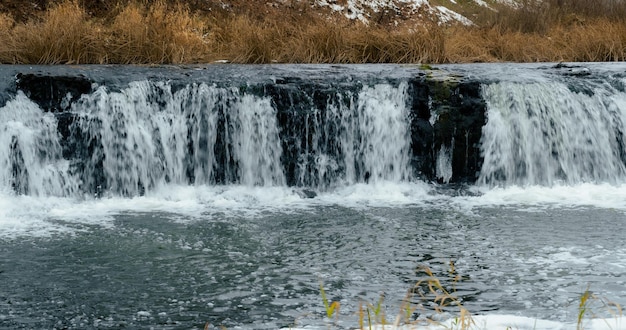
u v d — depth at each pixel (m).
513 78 14.06
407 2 27.44
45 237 9.70
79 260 8.77
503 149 13.43
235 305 7.43
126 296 7.66
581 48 20.09
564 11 25.56
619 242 9.51
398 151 13.44
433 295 7.64
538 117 13.58
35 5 20.12
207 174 12.96
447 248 9.27
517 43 20.41
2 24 16.58
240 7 23.33
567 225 10.38
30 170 11.98
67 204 11.60
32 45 15.78
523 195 12.40
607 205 11.70
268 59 17.34
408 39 18.62
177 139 12.84
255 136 13.07
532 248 9.26
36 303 7.48
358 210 11.38
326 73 14.35
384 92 13.52
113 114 12.54
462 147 13.38
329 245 9.42
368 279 8.16
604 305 7.28
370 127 13.40
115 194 12.41
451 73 14.37
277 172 13.10
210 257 8.91
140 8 19.84
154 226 10.30
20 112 12.19
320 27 19.02
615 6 25.50
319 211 11.31
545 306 7.30
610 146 13.84
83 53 15.95
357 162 13.35
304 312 7.22
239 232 10.02
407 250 9.20
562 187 13.14
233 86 13.07
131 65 15.52
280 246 9.38
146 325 6.96
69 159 12.28
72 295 7.69
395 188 12.89
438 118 13.31
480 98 13.51
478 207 11.59
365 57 18.20
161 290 7.83
